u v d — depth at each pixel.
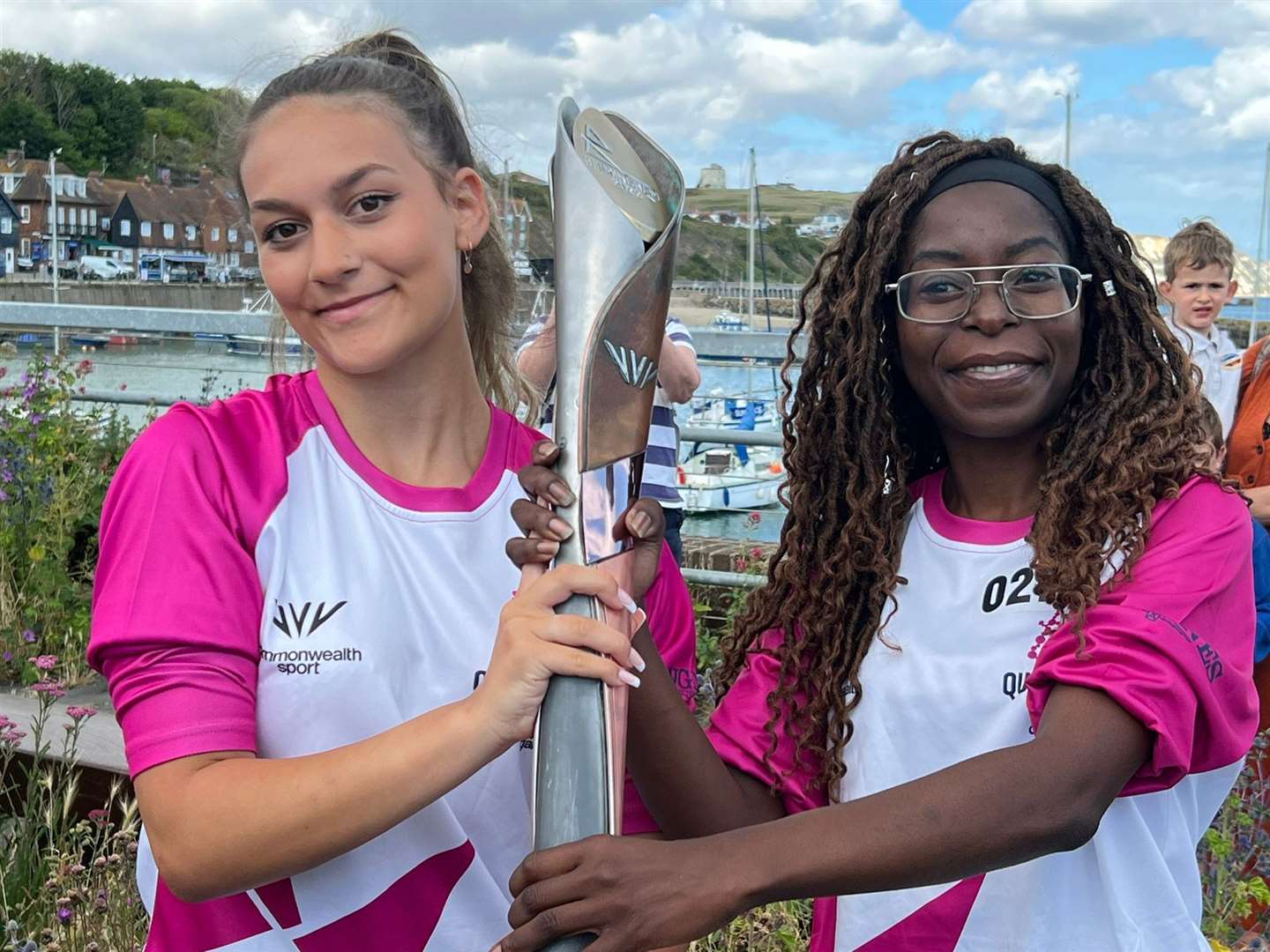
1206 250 4.92
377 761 1.24
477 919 1.52
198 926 1.48
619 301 1.18
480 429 1.65
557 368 1.22
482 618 1.53
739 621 1.86
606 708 1.19
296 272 1.48
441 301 1.52
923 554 1.69
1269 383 4.20
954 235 1.60
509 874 1.54
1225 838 3.04
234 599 1.43
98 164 60.94
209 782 1.30
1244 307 10.83
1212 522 1.50
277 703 1.44
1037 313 1.56
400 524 1.53
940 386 1.62
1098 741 1.33
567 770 1.16
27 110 59.00
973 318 1.57
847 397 1.75
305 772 1.27
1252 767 3.22
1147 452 1.54
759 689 1.75
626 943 1.13
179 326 5.86
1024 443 1.65
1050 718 1.38
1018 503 1.67
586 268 1.19
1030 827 1.27
